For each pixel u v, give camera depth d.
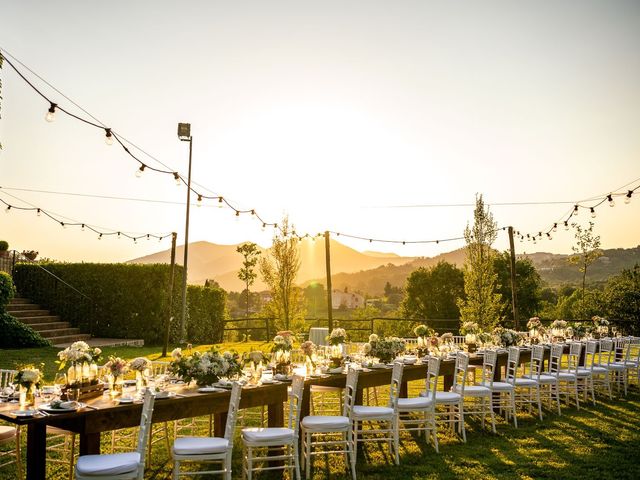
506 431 8.19
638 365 11.79
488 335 10.85
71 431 4.98
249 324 26.77
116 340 19.34
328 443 6.30
